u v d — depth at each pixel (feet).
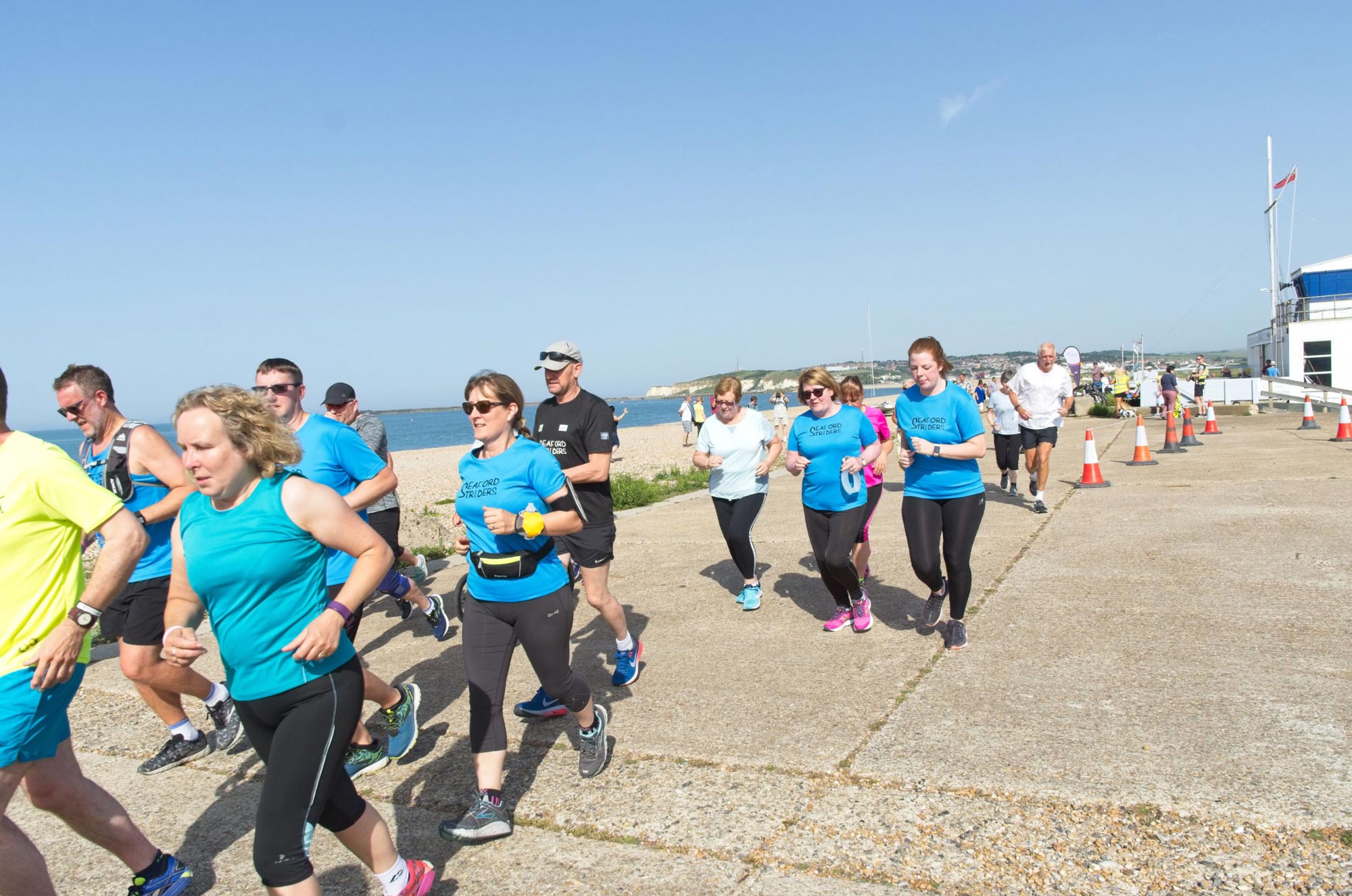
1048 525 27.20
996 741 12.15
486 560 11.27
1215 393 86.12
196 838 11.72
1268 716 12.22
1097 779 10.85
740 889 9.39
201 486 8.09
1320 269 87.15
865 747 12.32
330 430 14.98
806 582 22.68
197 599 8.57
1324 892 8.46
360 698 8.68
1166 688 13.52
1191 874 8.92
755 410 20.45
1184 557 21.70
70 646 8.54
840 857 9.77
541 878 9.95
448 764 13.19
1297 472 34.53
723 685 15.35
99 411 13.85
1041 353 29.45
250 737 8.67
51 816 12.63
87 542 11.18
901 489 39.58
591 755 12.21
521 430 12.03
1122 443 54.80
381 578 8.71
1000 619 17.75
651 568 25.64
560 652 11.41
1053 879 9.05
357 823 8.75
